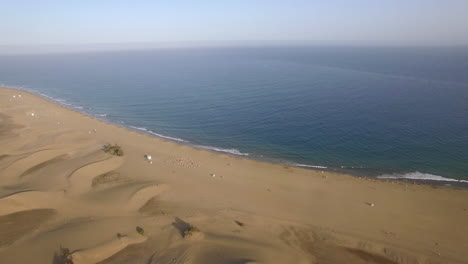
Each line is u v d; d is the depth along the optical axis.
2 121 59.47
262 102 84.25
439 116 68.00
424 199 35.47
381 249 26.80
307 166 45.50
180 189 35.25
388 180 40.62
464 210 33.38
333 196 35.53
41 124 58.44
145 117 71.94
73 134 52.00
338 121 65.75
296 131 60.38
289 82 114.94
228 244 24.92
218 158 46.34
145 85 114.12
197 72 151.00
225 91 100.50
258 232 27.95
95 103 86.56
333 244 27.19
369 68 158.62
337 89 100.31
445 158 47.22
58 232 24.86
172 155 46.34
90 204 29.83
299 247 26.50
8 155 42.25
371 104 79.75
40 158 40.31
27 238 24.66
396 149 50.75
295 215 31.36
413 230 29.62
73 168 37.09
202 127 64.06
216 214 30.36
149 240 25.31
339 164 45.97
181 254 23.39
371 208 33.19
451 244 27.78
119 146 47.47
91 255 22.47
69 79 133.25
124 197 31.34
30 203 28.97
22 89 109.38
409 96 88.81
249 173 41.09
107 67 184.62
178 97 92.56
